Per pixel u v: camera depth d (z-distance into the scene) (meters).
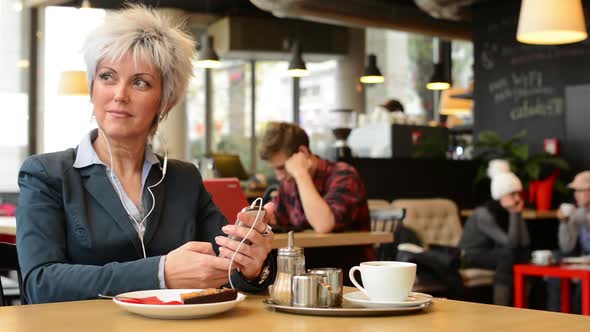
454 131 9.45
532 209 7.29
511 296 4.97
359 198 3.55
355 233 3.38
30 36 9.84
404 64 13.29
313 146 13.39
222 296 1.31
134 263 1.54
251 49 12.72
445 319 1.27
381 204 5.98
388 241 3.38
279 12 9.13
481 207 5.25
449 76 12.57
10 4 9.77
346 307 1.38
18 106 9.79
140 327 1.19
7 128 9.71
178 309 1.25
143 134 1.82
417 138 8.11
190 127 13.05
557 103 7.88
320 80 13.55
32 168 1.73
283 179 3.73
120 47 1.74
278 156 3.65
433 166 7.50
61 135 9.96
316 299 1.37
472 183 7.74
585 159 7.64
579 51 7.70
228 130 13.29
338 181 3.56
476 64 8.74
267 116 13.50
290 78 13.54
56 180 1.72
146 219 1.81
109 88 1.77
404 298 1.37
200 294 1.30
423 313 1.34
